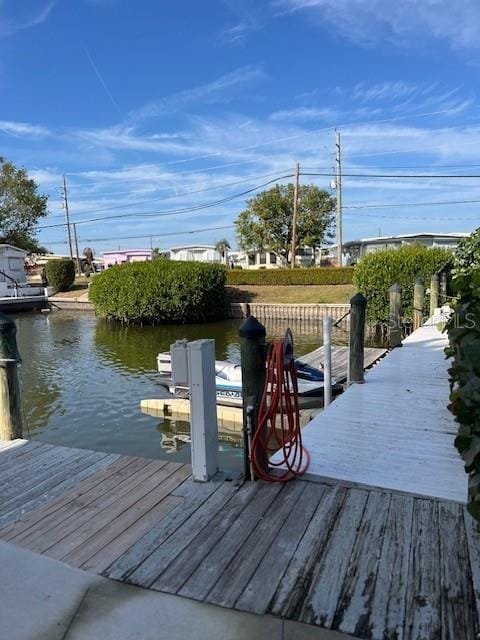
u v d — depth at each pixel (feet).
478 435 5.48
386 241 103.76
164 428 22.22
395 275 45.06
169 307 62.13
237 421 21.89
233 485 8.74
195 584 6.12
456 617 5.38
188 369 8.77
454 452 10.04
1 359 11.52
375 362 25.64
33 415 24.43
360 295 15.88
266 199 122.42
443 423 11.89
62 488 9.01
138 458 10.36
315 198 122.01
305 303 66.44
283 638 5.22
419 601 5.65
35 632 5.43
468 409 5.61
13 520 7.88
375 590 5.87
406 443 10.61
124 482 9.15
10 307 80.18
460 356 6.93
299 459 9.62
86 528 7.55
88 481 9.27
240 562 6.51
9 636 5.39
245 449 8.86
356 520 7.45
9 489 9.05
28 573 6.47
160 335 54.03
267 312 66.54
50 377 32.86
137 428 22.30
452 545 6.74
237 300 71.56
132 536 7.26
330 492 8.38
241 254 158.30
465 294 9.72
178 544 6.98
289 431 9.11
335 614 5.50
